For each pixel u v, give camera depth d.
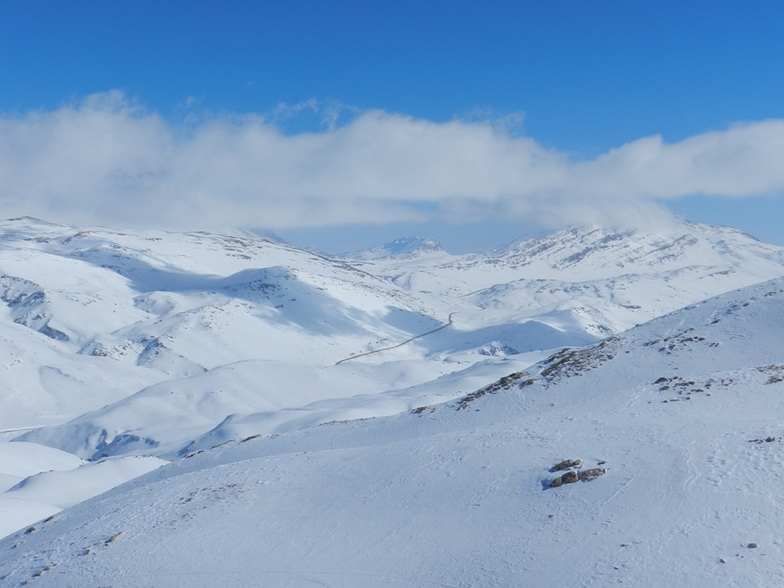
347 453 30.83
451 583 17.98
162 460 62.62
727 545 16.48
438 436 30.45
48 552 25.81
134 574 21.67
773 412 25.23
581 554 17.62
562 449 24.44
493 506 21.58
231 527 24.19
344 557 20.61
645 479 20.53
